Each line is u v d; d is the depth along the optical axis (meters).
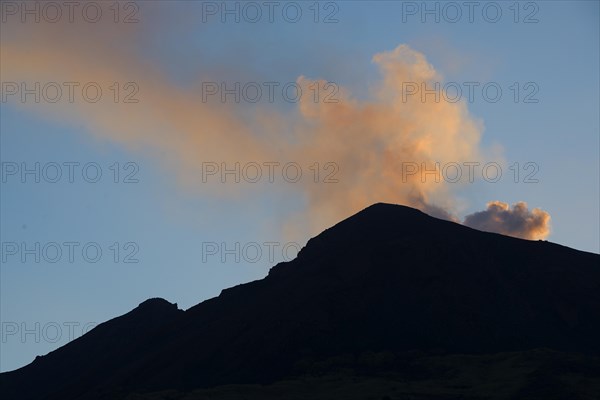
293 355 154.38
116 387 156.38
